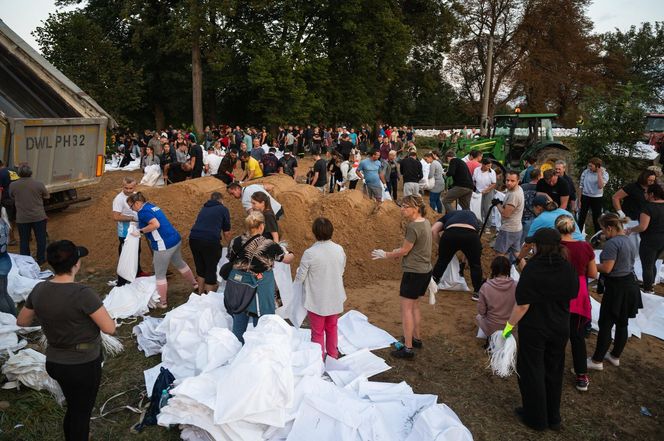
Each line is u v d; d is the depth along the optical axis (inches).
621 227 184.2
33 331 213.8
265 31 1145.4
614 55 1689.2
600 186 345.7
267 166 502.3
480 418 162.6
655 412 169.9
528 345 154.3
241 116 1390.3
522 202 255.4
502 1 1470.2
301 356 165.6
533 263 151.9
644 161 417.4
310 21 1224.2
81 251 131.4
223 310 201.8
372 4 1211.2
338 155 496.4
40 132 345.1
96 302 126.4
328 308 180.2
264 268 179.0
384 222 303.7
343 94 1285.7
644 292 260.4
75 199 412.8
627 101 412.5
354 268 288.0
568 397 177.8
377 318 237.9
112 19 1218.0
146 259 303.1
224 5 994.1
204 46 1085.8
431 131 1515.7
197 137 1012.5
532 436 154.4
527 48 1470.2
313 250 179.3
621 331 195.6
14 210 343.3
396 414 151.9
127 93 949.8
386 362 196.5
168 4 1142.3
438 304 254.5
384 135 1122.7
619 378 191.6
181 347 180.4
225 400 138.8
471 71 1695.4
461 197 366.9
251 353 146.0
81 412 131.6
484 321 208.8
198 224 233.9
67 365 125.8
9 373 171.5
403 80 1544.0
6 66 382.3
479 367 194.4
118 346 201.9
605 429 159.9
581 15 1467.8
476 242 245.3
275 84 1109.7
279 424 139.9
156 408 155.3
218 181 362.3
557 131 1438.2
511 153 568.4
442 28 1424.7
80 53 909.8
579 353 178.4
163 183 514.0
